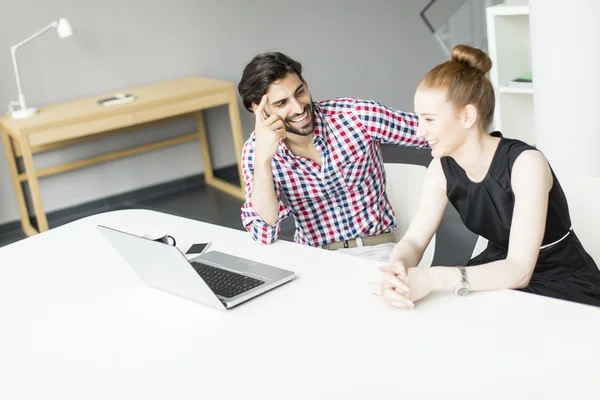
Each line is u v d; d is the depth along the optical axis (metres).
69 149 4.85
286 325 1.58
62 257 2.16
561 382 1.27
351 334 1.51
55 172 4.68
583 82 3.10
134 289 1.88
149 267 1.79
